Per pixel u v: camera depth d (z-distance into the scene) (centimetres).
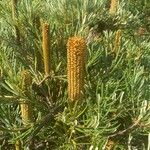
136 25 141
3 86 81
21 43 100
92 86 92
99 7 117
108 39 104
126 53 104
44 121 85
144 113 82
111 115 88
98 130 79
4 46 98
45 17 107
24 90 81
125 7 151
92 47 96
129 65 94
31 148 91
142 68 91
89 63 93
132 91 88
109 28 125
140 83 90
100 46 100
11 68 88
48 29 83
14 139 81
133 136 88
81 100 79
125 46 105
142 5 186
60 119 83
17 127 83
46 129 89
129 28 134
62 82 94
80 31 99
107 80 94
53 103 90
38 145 93
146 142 89
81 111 81
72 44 74
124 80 92
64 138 84
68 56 76
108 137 80
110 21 124
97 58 94
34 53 98
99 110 80
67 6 108
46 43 83
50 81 91
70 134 83
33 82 91
